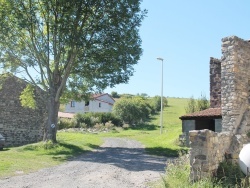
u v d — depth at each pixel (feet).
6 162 53.93
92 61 84.69
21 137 109.91
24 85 112.16
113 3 77.46
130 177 43.73
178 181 35.99
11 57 82.64
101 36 79.92
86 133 152.66
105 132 163.43
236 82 49.11
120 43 80.48
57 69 83.46
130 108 197.26
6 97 107.65
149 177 43.50
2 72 87.30
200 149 35.70
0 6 73.77
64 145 79.82
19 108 110.52
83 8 76.33
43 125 115.55
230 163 39.70
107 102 251.80
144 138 129.49
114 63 82.43
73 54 80.69
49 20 78.64
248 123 49.67
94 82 91.04
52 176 44.39
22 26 73.36
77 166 53.98
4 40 78.84
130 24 81.87
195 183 33.83
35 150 72.84
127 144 101.09
